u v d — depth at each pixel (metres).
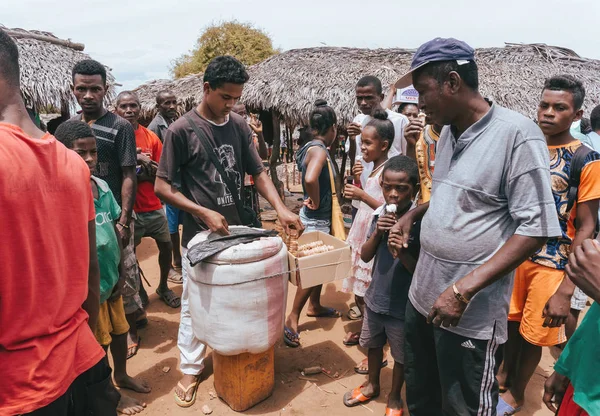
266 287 2.51
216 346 2.56
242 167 3.07
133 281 3.41
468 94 1.76
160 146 4.89
